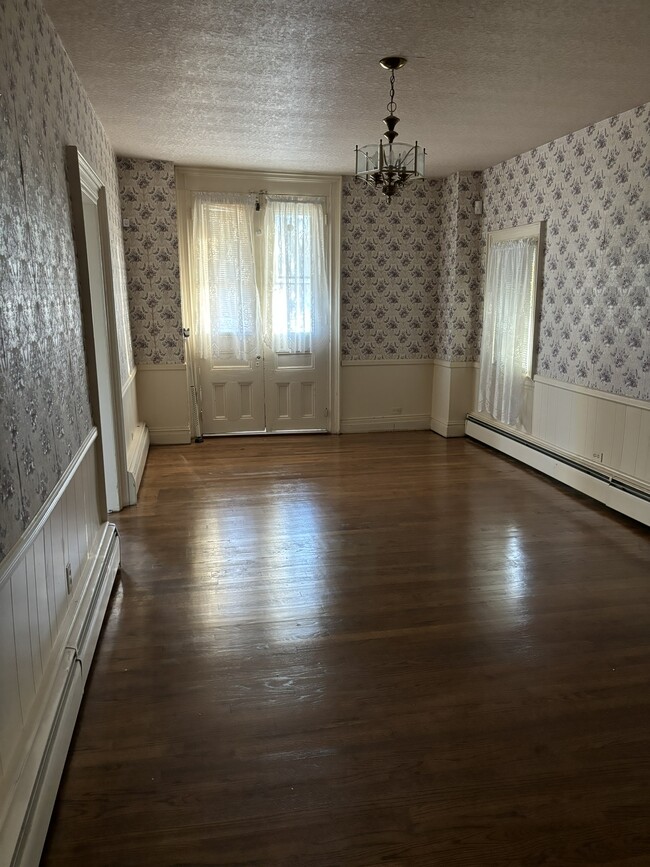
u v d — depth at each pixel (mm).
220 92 3637
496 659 2518
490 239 5883
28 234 2037
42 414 2086
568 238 4684
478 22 2707
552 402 4996
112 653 2557
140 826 1719
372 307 6566
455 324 6301
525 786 1865
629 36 2859
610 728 2119
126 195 5574
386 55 3100
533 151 5074
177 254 5773
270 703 2244
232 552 3564
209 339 6164
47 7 2506
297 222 6176
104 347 4070
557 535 3809
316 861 1619
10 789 1543
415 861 1620
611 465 4297
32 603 1872
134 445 5047
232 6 2561
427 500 4469
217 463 5480
